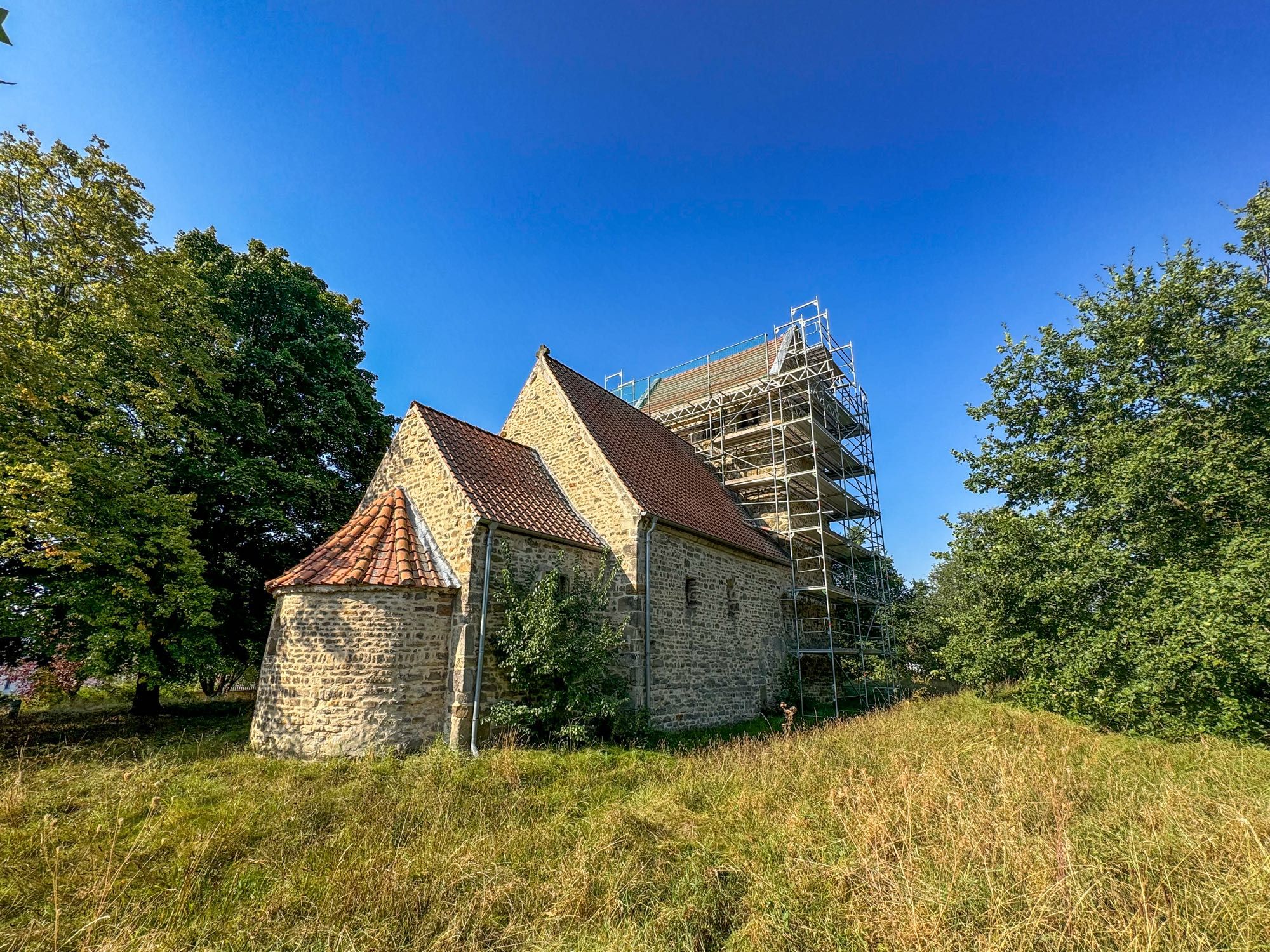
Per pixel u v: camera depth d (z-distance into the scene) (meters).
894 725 11.95
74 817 6.53
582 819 6.78
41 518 10.29
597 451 14.93
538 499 13.98
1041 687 13.11
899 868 4.88
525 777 8.33
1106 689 11.50
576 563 13.12
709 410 23.64
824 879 4.93
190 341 14.73
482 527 11.30
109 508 11.81
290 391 17.69
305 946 4.30
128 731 12.44
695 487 18.86
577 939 4.33
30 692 17.83
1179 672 10.47
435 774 8.21
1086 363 14.90
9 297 12.02
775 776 7.84
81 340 12.57
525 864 5.51
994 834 5.36
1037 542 13.61
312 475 17.55
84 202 12.37
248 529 16.16
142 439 13.33
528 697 11.03
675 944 4.21
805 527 20.45
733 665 16.28
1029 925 3.91
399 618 10.28
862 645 19.92
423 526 12.34
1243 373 12.20
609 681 11.68
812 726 14.71
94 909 4.55
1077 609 12.70
